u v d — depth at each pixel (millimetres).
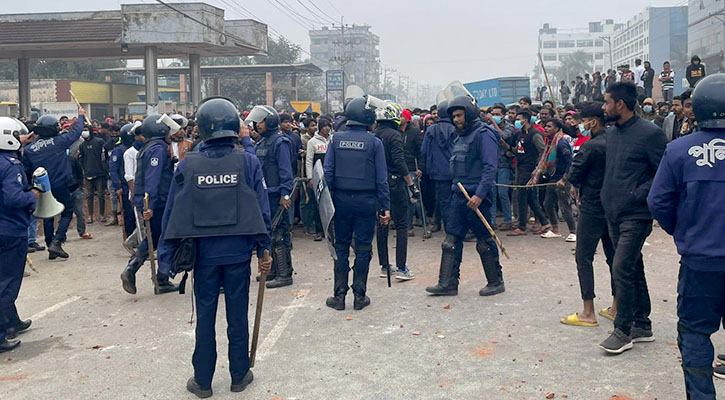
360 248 6367
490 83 24609
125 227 9359
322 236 10297
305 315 6230
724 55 61469
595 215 5441
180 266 4293
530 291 6836
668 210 3773
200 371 4430
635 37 128625
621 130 4922
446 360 4977
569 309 6164
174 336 5754
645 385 4398
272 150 7316
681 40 103750
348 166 6238
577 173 5402
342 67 70750
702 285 3633
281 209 7285
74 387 4684
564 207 9258
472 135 6516
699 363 3639
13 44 29953
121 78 64312
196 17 29188
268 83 53719
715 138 3627
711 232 3586
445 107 8680
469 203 6406
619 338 4965
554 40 182250
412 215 10242
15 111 33812
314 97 76938
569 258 8352
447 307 6324
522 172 9961
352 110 6344
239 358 4500
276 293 7086
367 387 4516
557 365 4805
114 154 9398
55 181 8992
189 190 4359
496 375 4656
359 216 6312
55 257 9195
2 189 5422
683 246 3697
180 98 54094
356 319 6066
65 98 48125
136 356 5285
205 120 4449
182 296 7098
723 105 3566
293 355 5180
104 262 8992
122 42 29266
